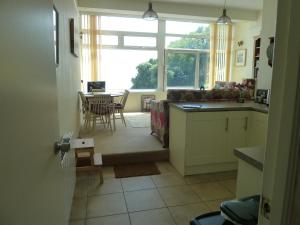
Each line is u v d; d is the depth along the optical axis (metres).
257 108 2.99
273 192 0.54
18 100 0.65
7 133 0.58
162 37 7.38
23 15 0.70
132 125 5.28
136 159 3.46
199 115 2.92
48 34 1.03
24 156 0.69
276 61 0.52
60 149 1.14
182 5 6.42
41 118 0.88
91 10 6.27
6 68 0.58
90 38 6.70
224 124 3.03
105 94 4.88
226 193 2.64
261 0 5.96
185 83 7.86
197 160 3.01
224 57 7.81
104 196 2.55
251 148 1.39
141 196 2.56
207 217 1.22
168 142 3.63
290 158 0.49
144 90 7.51
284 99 0.50
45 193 0.90
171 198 2.53
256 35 6.89
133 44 7.20
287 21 0.48
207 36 7.73
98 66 6.89
